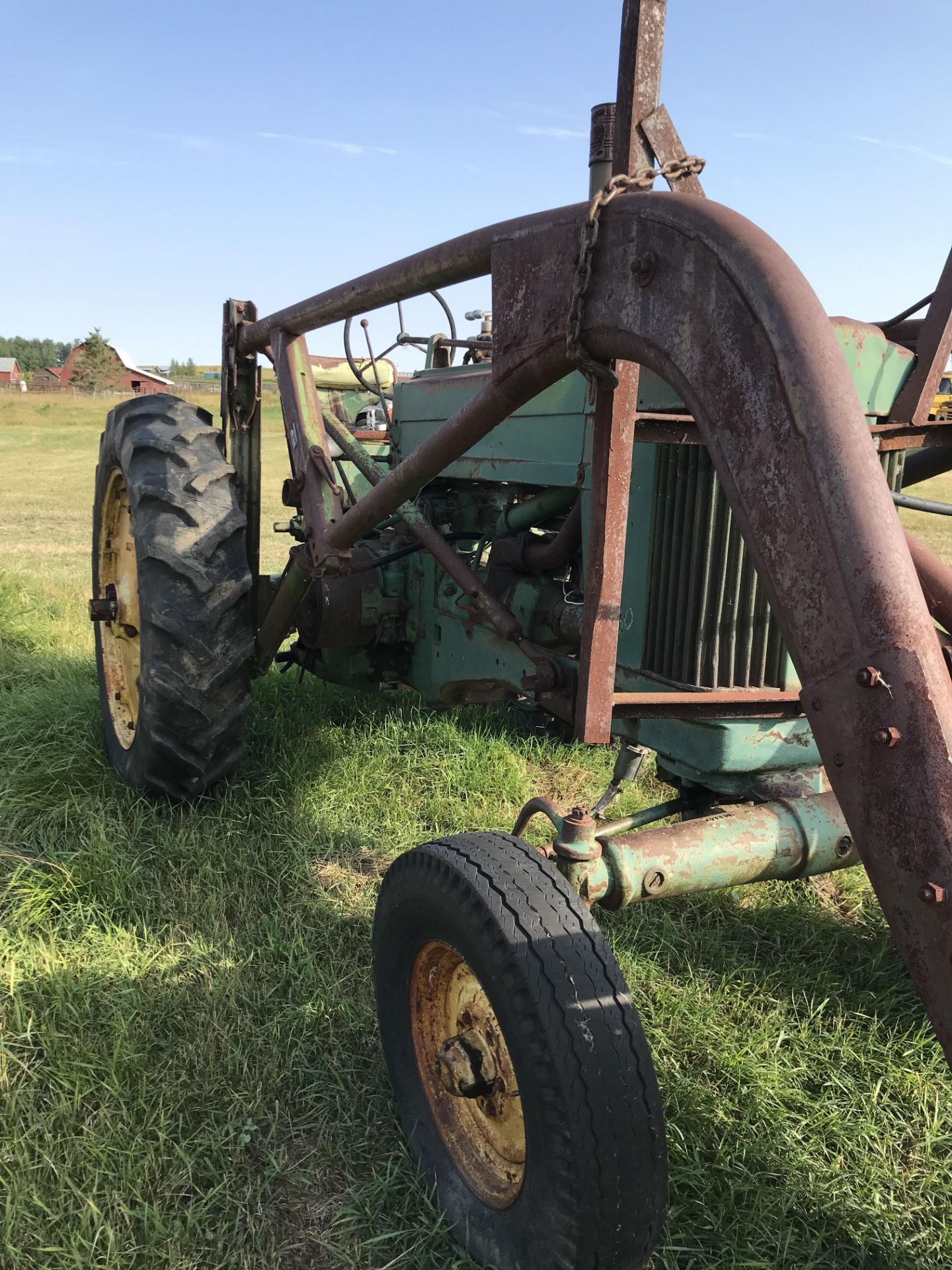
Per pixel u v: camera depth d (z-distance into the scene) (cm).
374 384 550
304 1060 218
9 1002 224
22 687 458
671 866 190
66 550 1015
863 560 98
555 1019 154
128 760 340
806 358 102
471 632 339
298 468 255
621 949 269
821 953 274
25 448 2795
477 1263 172
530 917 164
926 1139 203
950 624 182
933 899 93
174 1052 217
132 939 258
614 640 165
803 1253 177
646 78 132
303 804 351
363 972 254
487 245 162
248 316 322
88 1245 166
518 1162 173
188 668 306
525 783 385
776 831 199
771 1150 199
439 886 178
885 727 97
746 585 214
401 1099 199
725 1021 240
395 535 384
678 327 119
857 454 100
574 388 261
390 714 445
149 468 313
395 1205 185
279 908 281
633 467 237
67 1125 192
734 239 111
